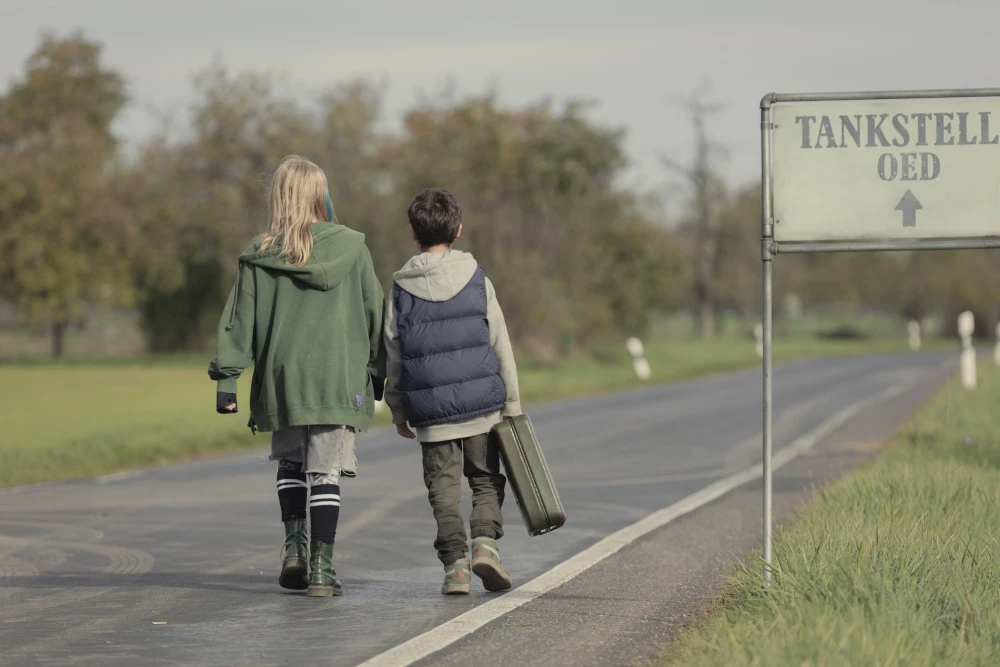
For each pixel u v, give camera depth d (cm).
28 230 14388
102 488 3322
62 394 7288
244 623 1584
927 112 1593
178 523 2616
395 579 1916
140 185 15825
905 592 1488
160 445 4256
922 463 3092
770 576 1595
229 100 16600
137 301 16375
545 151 10644
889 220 1593
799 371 10144
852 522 1989
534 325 10356
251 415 1744
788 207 1600
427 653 1402
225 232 16138
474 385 1705
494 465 1756
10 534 2462
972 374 6794
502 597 1739
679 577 1884
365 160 14662
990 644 1330
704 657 1268
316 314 1688
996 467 3111
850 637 1266
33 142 15075
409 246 10462
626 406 6475
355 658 1393
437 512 1752
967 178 1593
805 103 1600
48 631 1547
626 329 11781
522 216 10731
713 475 3403
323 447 1694
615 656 1381
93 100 16562
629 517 2606
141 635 1520
